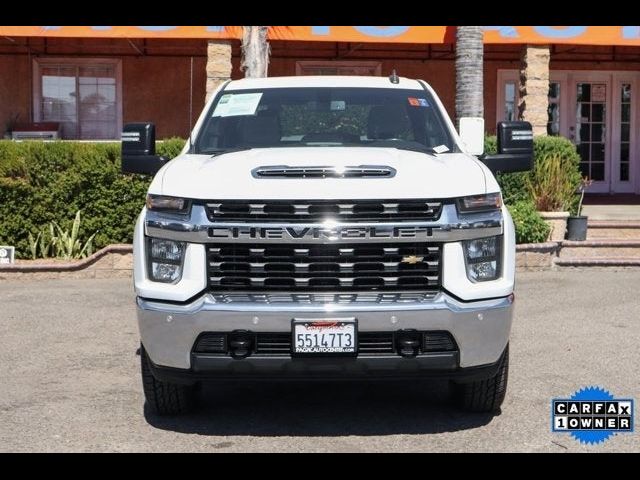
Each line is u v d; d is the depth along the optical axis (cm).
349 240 491
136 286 512
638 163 1870
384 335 489
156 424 555
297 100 648
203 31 1453
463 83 1334
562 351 741
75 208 1194
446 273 496
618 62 1845
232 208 494
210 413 580
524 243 1172
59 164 1186
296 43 1700
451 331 491
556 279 1095
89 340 793
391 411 583
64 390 634
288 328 485
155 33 1454
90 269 1142
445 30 1478
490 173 536
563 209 1277
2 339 798
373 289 497
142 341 521
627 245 1218
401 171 515
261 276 495
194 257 496
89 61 1752
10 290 1055
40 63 1752
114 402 604
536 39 1470
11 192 1179
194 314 488
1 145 1178
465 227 498
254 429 545
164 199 505
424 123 636
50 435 533
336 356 486
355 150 573
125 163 598
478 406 566
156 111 1762
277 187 497
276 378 494
